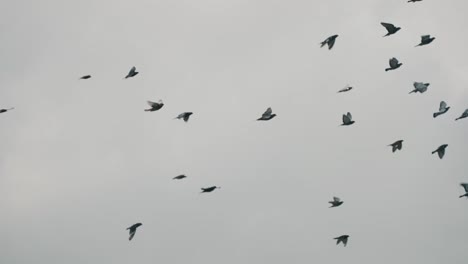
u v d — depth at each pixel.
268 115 95.50
